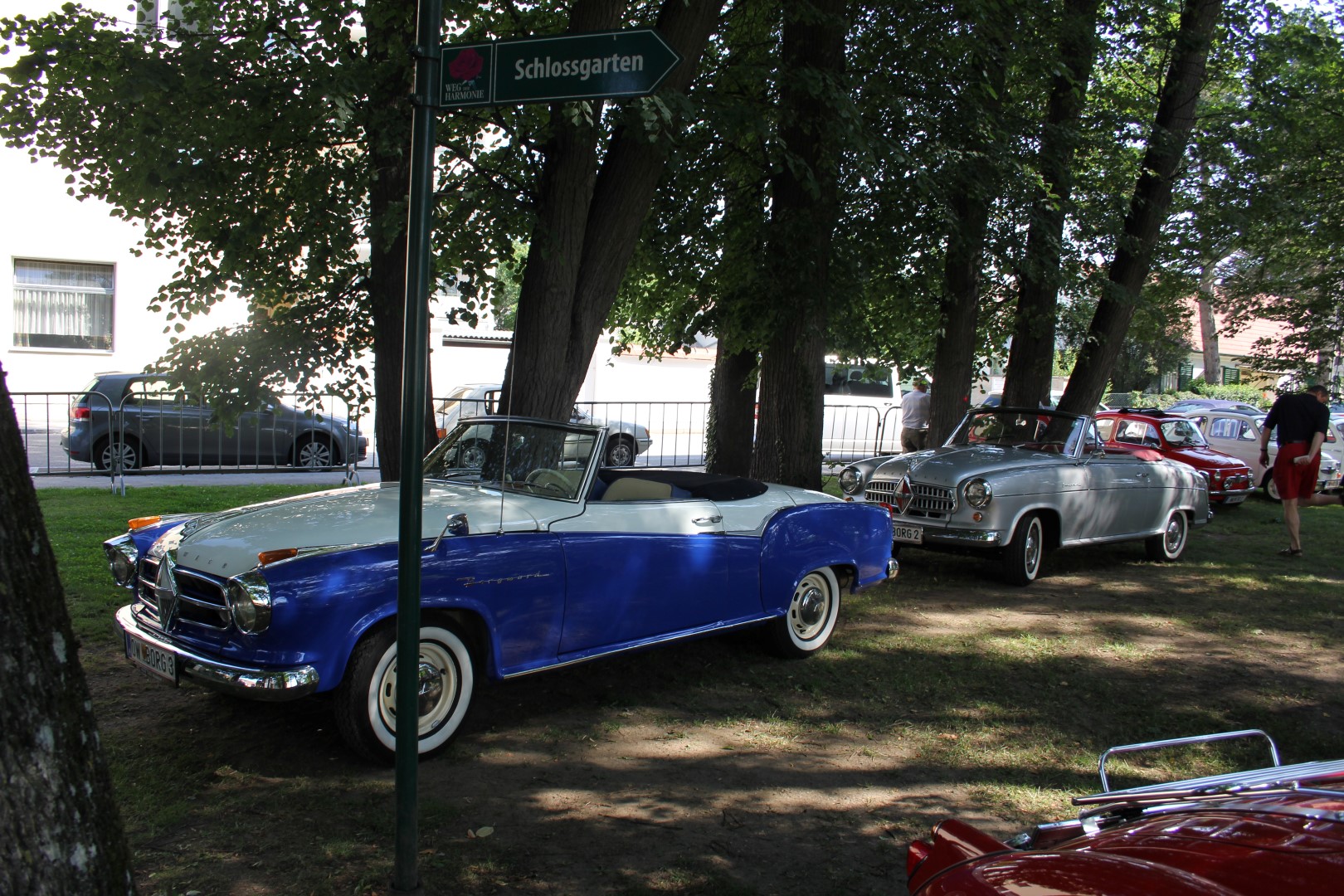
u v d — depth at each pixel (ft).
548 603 15.10
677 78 23.04
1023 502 27.43
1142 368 122.72
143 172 22.62
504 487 16.29
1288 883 4.93
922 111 32.37
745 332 32.37
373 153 23.40
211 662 12.66
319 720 15.16
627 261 24.53
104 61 22.09
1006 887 5.12
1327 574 31.24
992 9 30.89
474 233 26.32
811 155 29.78
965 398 39.58
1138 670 19.89
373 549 13.38
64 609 6.47
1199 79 38.91
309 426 44.60
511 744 14.80
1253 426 55.21
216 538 13.53
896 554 32.60
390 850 11.18
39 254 63.36
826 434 63.31
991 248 34.63
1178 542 33.27
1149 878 4.97
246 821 11.77
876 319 41.01
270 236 26.16
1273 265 53.78
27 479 6.35
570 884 10.66
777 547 18.71
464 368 80.84
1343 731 16.69
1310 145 46.26
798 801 13.19
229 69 22.44
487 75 9.77
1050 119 38.75
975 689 18.33
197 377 26.32
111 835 6.54
